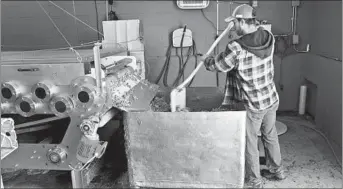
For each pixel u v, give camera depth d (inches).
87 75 78.7
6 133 59.9
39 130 111.7
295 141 124.3
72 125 81.7
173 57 158.7
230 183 87.8
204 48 156.8
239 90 86.3
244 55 80.7
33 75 80.4
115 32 124.2
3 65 80.8
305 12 151.0
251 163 89.2
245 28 82.7
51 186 96.5
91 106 77.6
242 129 82.7
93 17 156.6
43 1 156.5
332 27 123.9
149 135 86.6
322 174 98.9
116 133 123.6
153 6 154.1
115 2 154.6
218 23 153.5
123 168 105.4
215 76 159.3
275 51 156.3
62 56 85.9
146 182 91.7
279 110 162.6
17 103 81.8
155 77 160.2
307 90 157.8
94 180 98.6
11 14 158.7
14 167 88.2
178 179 89.6
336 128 119.6
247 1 151.0
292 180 96.0
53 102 79.3
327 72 127.7
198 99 117.6
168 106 96.3
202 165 87.0
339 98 116.0
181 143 85.7
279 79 159.6
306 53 154.4
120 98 87.7
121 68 103.2
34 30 159.9
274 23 153.3
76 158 83.6
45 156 85.8
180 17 154.3
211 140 84.3
